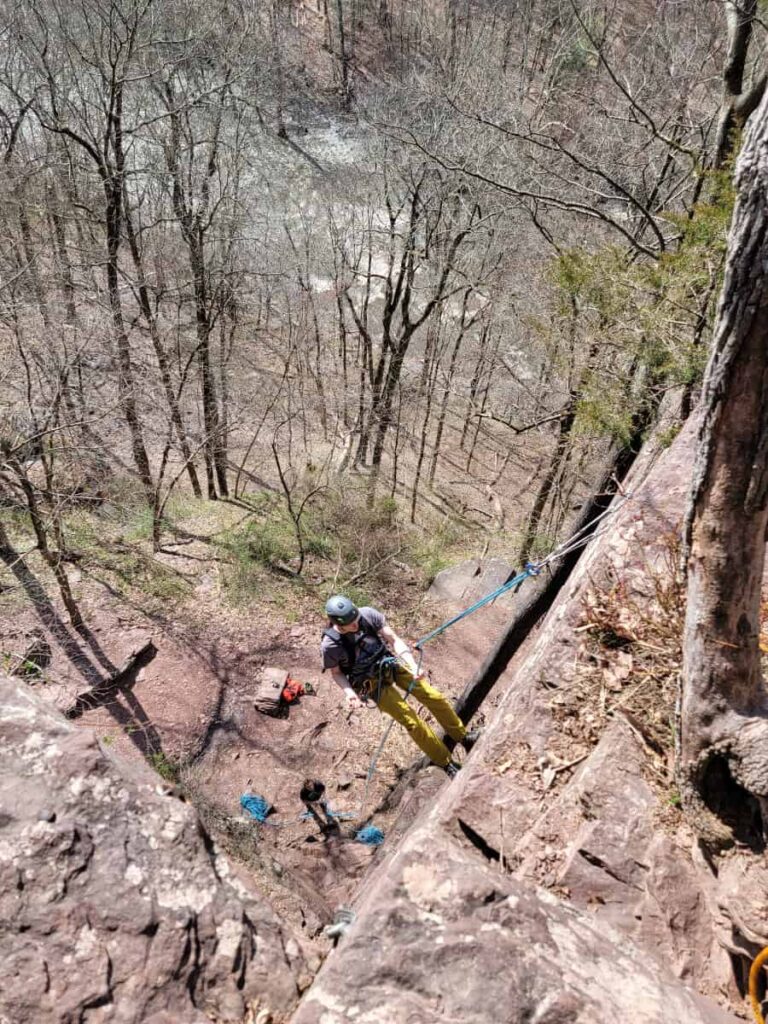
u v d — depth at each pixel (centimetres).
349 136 2844
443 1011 235
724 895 291
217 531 1669
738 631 285
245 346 2223
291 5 3167
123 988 242
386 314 2102
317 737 1191
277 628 1392
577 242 1295
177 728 1162
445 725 552
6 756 296
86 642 1246
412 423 2452
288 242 2448
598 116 1402
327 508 1838
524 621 848
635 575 477
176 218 1630
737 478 261
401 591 1639
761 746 283
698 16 1266
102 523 1541
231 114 1822
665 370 679
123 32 1538
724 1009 279
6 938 246
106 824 279
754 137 227
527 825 368
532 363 1997
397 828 691
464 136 1594
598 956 265
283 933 271
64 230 1836
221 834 904
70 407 1305
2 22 1574
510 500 2392
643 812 346
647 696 407
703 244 666
